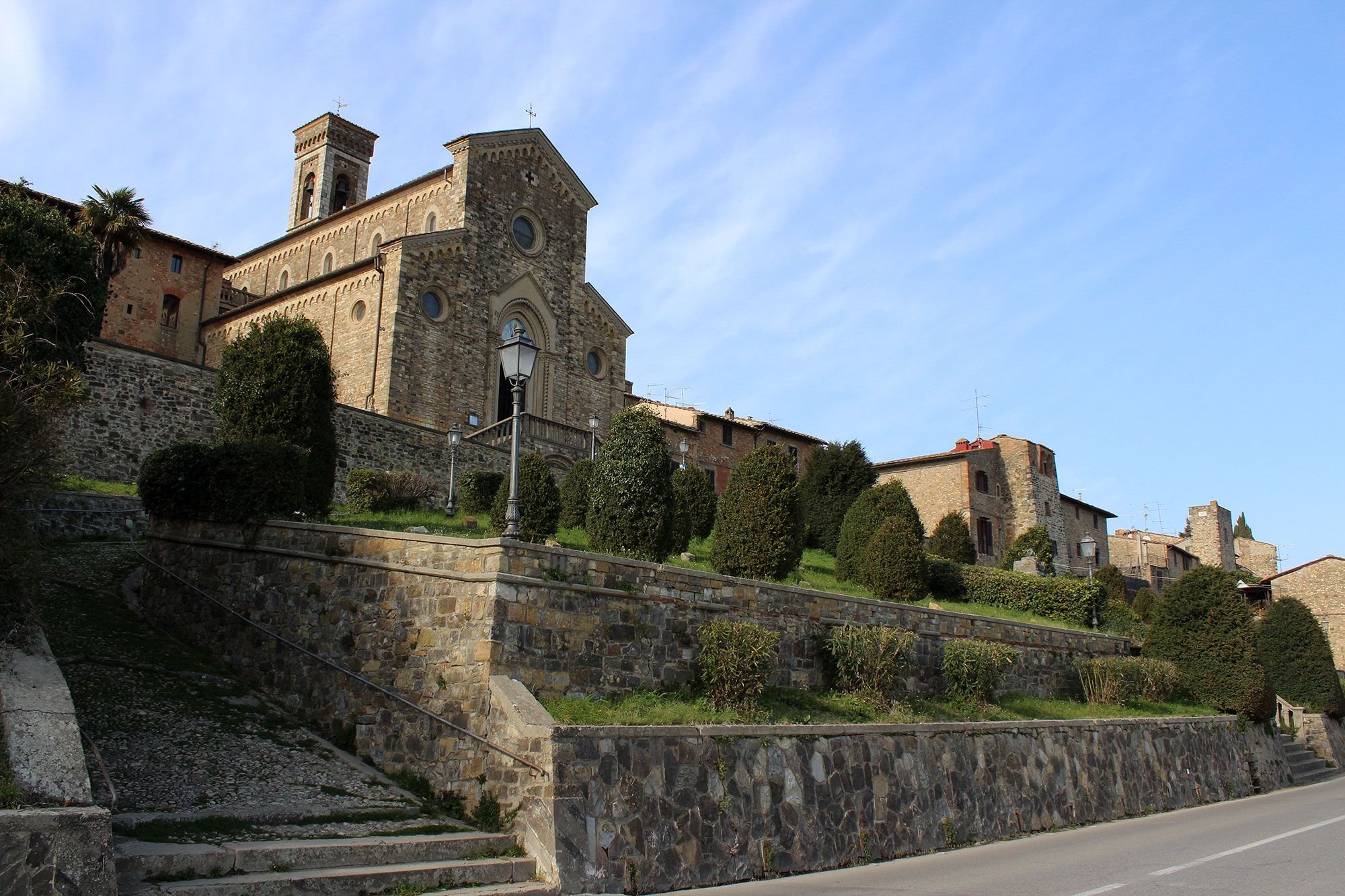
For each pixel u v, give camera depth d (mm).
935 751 18469
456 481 37125
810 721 17297
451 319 43875
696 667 17531
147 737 14281
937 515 63906
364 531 16781
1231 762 28953
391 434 35594
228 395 24531
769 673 18062
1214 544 88188
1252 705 30594
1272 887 12508
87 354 28156
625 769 13258
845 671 20250
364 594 16406
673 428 56531
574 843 12320
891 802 17031
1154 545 78812
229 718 15789
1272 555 94312
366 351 41938
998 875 13984
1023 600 34594
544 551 15398
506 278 46844
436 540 15664
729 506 26328
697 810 13867
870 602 22422
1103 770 23000
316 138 57812
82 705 14859
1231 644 31203
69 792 9680
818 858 15258
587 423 50031
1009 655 23688
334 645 16531
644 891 12734
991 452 65812
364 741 15438
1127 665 28281
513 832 12828
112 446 28344
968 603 33969
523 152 48812
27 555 13000
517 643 14648
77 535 23781
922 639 23547
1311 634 38781
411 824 12945
